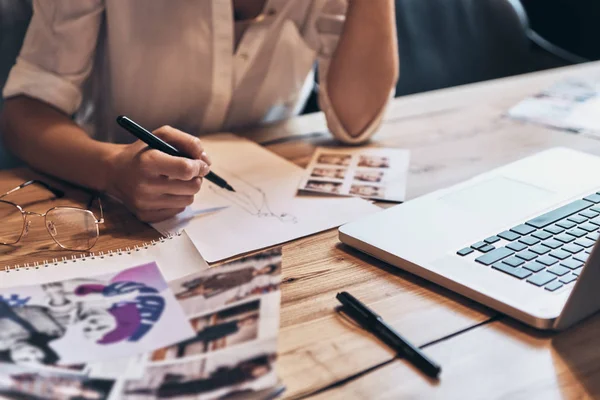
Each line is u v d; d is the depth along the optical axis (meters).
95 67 1.21
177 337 0.56
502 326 0.61
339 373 0.55
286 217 0.84
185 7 1.14
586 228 0.75
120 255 0.70
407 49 1.80
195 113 1.25
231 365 0.52
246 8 1.25
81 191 0.92
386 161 1.04
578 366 0.56
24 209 0.86
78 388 0.50
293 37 1.25
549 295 0.62
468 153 1.07
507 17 1.93
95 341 0.55
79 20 1.03
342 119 1.12
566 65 1.88
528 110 1.28
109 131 1.26
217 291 0.62
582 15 2.26
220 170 0.98
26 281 0.65
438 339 0.59
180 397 0.49
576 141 1.12
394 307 0.64
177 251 0.72
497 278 0.65
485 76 1.93
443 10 1.86
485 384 0.54
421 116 1.26
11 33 1.33
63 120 1.01
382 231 0.75
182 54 1.16
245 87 1.28
